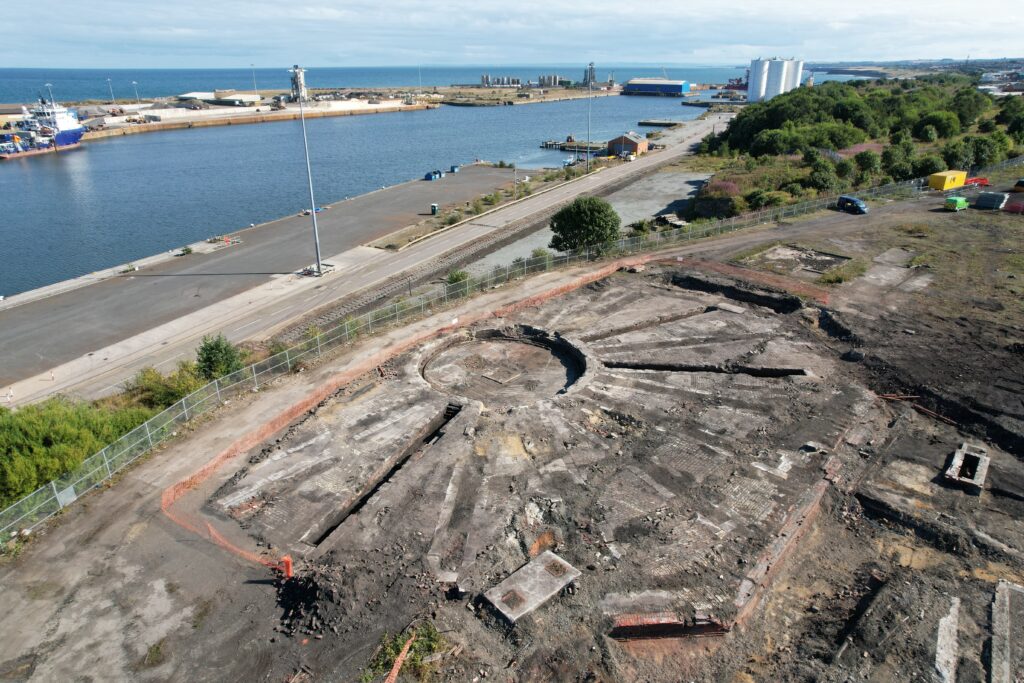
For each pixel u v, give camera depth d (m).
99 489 24.09
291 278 55.50
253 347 41.34
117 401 33.34
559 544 21.41
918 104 115.50
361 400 30.94
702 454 26.27
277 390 31.38
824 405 29.95
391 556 20.84
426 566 20.41
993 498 23.69
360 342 36.50
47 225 80.88
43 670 17.06
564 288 45.00
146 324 46.28
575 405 30.11
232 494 24.20
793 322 39.03
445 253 62.44
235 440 27.14
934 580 20.11
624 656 17.77
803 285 44.03
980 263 47.16
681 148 130.38
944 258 48.50
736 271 47.22
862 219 60.62
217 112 195.62
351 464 26.06
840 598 19.83
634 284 46.12
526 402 31.41
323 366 33.69
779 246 52.84
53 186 103.50
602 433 28.05
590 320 39.97
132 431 25.86
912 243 52.38
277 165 124.25
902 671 16.91
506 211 79.25
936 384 31.06
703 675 17.28
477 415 29.16
